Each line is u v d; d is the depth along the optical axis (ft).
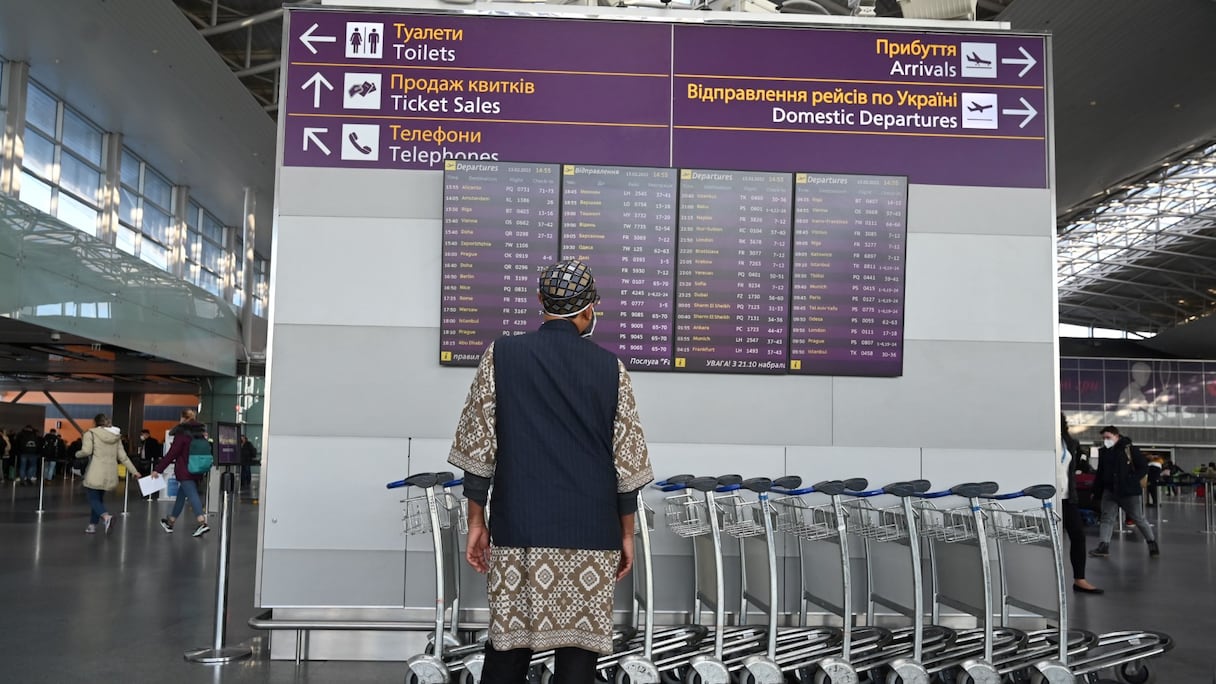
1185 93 62.44
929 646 13.92
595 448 7.82
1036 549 14.15
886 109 15.92
